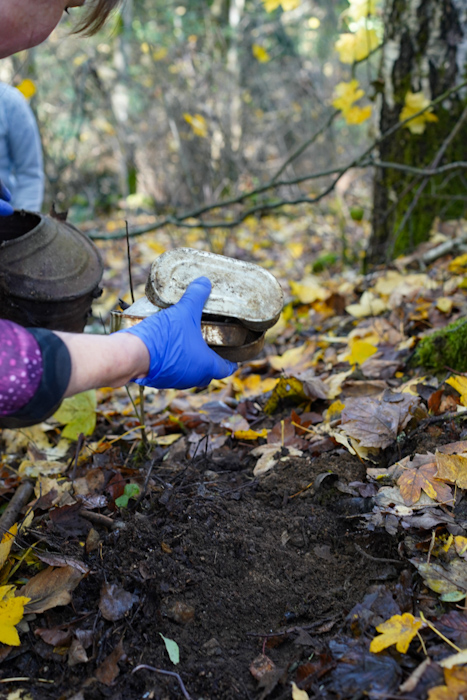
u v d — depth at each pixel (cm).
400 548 132
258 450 188
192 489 166
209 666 118
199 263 143
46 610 133
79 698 115
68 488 174
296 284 351
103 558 143
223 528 149
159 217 692
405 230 388
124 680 118
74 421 216
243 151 679
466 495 142
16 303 153
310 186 774
